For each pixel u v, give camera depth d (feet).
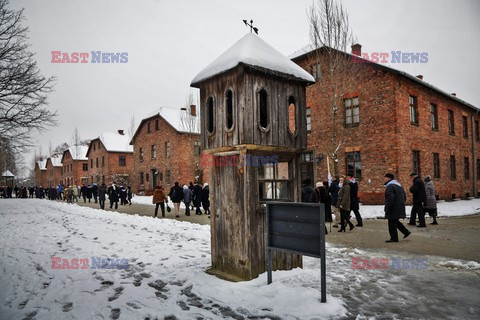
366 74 54.65
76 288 14.92
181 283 15.55
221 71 15.85
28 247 24.52
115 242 26.20
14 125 47.34
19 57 46.09
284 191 18.07
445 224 34.37
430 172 60.13
